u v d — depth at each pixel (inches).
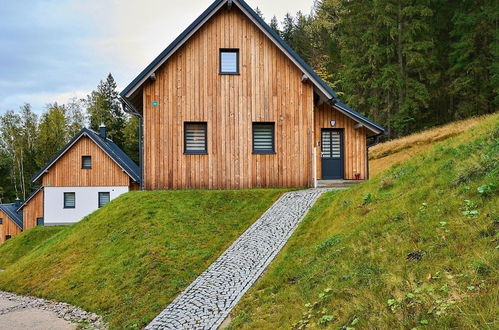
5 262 904.9
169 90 624.1
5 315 364.5
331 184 693.3
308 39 1958.7
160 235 441.1
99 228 516.7
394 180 371.6
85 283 394.6
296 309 224.4
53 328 317.7
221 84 631.8
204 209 515.5
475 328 140.3
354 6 1333.7
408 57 1232.8
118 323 299.4
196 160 623.5
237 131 631.2
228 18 637.3
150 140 618.8
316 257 293.9
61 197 1222.9
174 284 336.8
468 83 1176.2
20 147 2310.5
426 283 186.2
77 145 1234.6
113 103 2655.0
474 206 237.0
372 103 1290.6
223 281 317.4
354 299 197.2
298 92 642.2
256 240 398.0
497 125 356.5
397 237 246.5
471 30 1184.2
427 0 1242.0
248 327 226.8
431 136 1061.1
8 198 2337.6
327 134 753.6
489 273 172.1
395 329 161.2
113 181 1229.7
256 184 629.3
